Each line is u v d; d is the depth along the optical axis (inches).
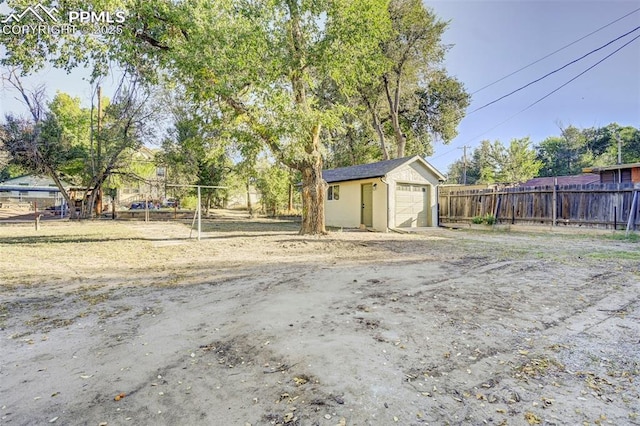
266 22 368.8
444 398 85.5
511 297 164.4
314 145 440.8
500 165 1406.3
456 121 920.3
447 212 656.4
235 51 333.7
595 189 437.4
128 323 140.9
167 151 926.4
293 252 328.2
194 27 331.0
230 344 118.6
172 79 398.6
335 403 83.4
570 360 104.2
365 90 863.7
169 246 374.9
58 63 355.6
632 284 181.2
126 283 210.7
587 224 444.5
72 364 106.0
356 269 236.5
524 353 108.9
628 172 641.6
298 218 998.4
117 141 837.2
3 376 98.8
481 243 370.9
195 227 650.8
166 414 80.4
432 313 144.3
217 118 410.6
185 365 104.6
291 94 411.2
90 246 372.5
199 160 959.6
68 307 163.2
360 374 96.3
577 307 148.8
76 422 77.6
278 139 381.7
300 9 394.0
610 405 82.3
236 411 81.4
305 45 406.9
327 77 561.9
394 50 799.1
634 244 335.9
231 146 488.1
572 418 77.6
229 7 350.9
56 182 855.7
